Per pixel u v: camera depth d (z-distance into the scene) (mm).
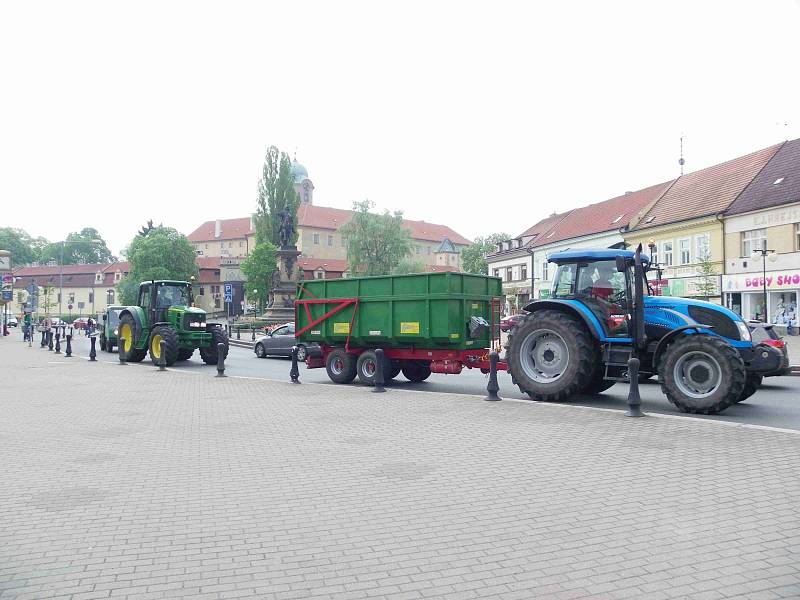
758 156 40906
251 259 81438
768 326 14109
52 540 5328
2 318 67688
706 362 10648
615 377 11828
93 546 5180
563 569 4516
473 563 4664
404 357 15461
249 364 24672
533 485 6578
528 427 9578
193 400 13531
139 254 92312
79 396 14445
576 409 11125
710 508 5727
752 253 36844
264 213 83312
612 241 49531
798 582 4234
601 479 6715
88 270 120500
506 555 4793
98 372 20453
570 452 7930
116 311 31281
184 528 5570
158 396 14266
